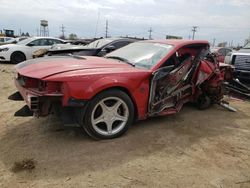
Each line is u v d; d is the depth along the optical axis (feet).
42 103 11.28
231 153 11.93
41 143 11.93
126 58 15.21
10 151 11.17
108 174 9.78
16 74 13.43
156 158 11.09
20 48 42.98
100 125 12.75
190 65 15.62
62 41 48.14
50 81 10.86
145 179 9.57
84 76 11.27
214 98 18.29
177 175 9.92
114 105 12.40
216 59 18.24
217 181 9.69
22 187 8.89
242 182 9.72
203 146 12.48
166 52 14.42
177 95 15.17
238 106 20.22
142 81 12.91
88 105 11.56
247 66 27.02
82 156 10.94
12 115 15.49
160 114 14.25
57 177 9.48
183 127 14.71
